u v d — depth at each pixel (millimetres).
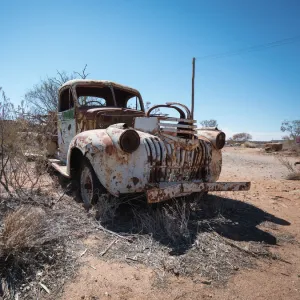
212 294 2234
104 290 2205
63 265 2473
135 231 3256
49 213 3502
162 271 2492
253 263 2723
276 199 5285
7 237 2488
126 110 4785
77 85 5207
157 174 3611
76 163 4281
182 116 4277
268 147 19453
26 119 5371
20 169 4555
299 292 2312
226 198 5078
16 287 2172
